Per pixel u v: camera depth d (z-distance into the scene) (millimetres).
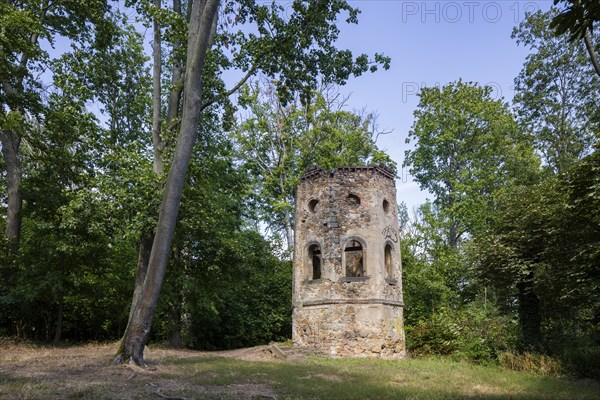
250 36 15711
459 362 17281
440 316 21094
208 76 15781
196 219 19281
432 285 26016
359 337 18906
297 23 15836
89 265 20625
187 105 13398
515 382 12164
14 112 16484
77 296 21500
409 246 30406
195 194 19672
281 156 30844
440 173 32688
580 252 13836
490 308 23719
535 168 29234
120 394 8750
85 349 18219
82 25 20203
